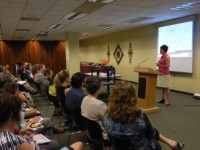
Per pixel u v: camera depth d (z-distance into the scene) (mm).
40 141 2152
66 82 3635
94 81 2498
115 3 4973
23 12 5715
